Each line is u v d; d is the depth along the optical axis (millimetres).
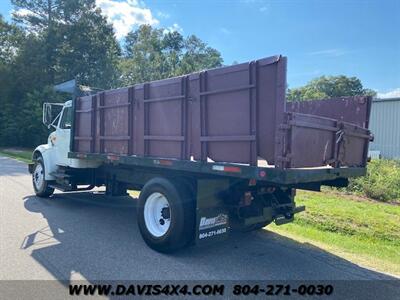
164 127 5086
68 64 37094
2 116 35125
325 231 6824
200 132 4543
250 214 5078
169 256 5000
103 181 7953
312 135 4184
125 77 48531
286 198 5586
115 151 6121
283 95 3672
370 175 11391
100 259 4781
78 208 7918
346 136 4883
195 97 4605
